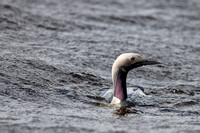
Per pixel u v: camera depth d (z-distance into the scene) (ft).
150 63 41.63
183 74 53.98
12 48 54.65
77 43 62.75
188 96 44.86
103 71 52.11
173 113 38.55
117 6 94.07
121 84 41.70
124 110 38.78
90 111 37.60
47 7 83.15
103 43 64.39
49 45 59.52
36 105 38.01
